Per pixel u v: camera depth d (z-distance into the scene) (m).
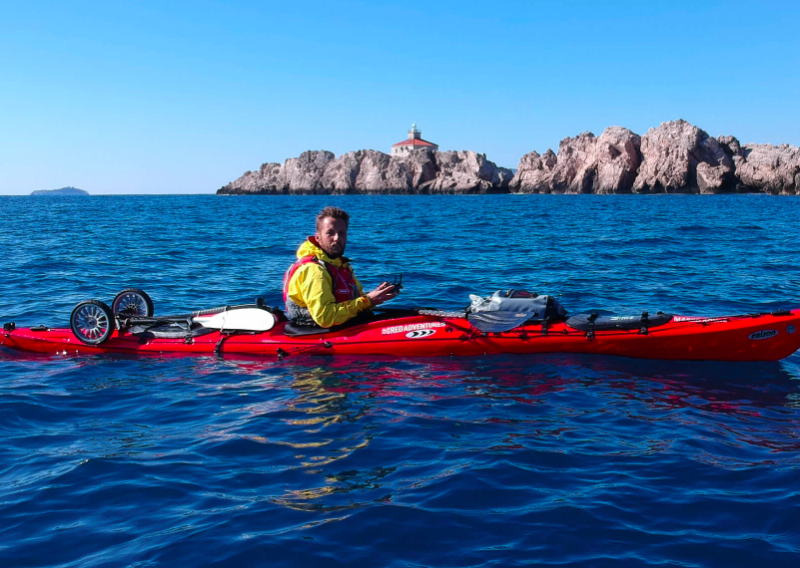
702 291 10.73
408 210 52.19
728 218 34.88
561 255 16.31
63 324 8.40
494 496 3.62
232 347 6.77
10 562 2.97
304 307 6.55
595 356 6.47
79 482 3.81
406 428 4.64
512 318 6.54
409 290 11.13
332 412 4.99
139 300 7.50
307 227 30.06
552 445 4.34
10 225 30.28
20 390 5.59
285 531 3.24
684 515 3.39
